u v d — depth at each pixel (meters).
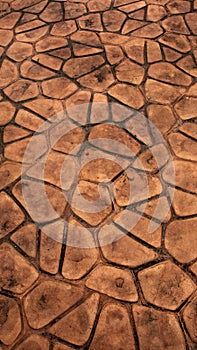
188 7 2.66
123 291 1.83
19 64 2.48
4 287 1.87
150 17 2.63
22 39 2.61
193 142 2.13
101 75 2.38
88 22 2.64
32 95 2.35
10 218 2.01
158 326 1.77
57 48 2.53
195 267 1.86
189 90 2.30
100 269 1.88
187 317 1.78
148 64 2.41
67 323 1.79
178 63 2.40
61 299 1.83
